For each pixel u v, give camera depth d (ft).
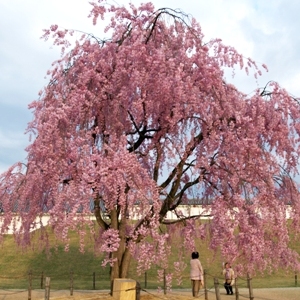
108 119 28.45
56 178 26.03
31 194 27.37
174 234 33.99
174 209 32.24
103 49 30.37
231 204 27.78
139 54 27.86
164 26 30.78
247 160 28.43
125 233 30.37
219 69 29.78
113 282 28.09
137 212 26.84
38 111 31.01
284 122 30.19
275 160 29.17
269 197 27.73
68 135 27.22
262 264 27.91
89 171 24.40
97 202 29.50
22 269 63.36
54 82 31.27
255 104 29.60
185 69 28.78
